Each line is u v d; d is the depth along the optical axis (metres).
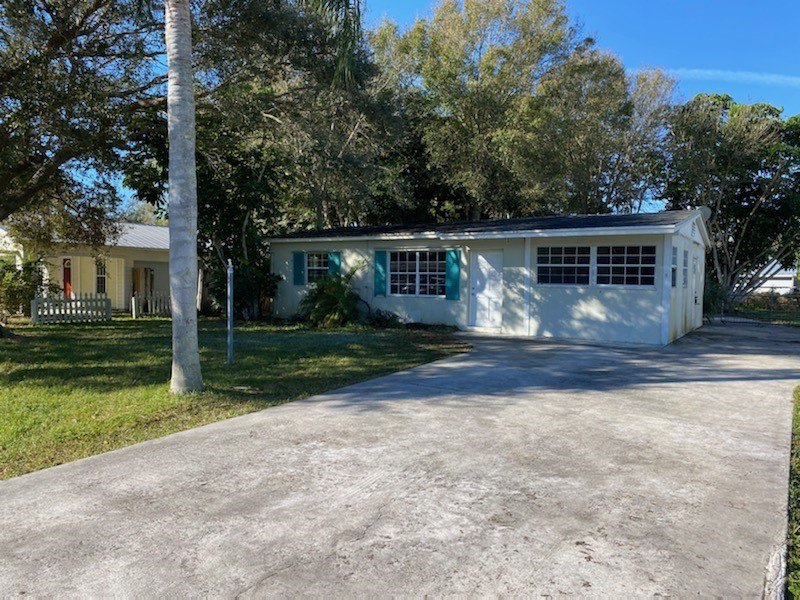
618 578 2.96
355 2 8.65
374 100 15.95
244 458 4.84
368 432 5.56
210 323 16.50
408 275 15.62
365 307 16.22
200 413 6.27
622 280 12.31
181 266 7.02
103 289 22.61
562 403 6.77
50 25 10.50
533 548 3.28
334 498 4.00
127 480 4.36
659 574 3.00
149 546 3.32
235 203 16.70
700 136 25.88
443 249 14.83
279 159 17.25
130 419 5.99
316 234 17.59
